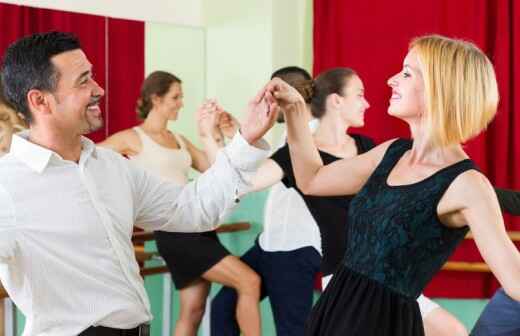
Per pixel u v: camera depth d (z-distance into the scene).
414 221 2.20
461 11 4.13
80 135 2.15
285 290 3.90
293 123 2.46
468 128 2.23
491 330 3.06
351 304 2.26
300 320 3.88
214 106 3.17
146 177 2.31
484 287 4.22
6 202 1.99
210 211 2.30
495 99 2.27
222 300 3.98
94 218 2.07
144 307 2.17
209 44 4.35
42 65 2.07
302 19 4.48
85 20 3.65
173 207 2.31
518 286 2.05
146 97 3.83
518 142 4.07
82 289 2.05
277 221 3.92
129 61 3.78
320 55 4.40
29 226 1.99
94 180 2.12
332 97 3.63
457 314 4.28
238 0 4.35
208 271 3.85
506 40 4.07
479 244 2.12
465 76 2.21
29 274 2.00
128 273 2.12
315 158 2.52
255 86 4.34
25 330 2.07
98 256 2.07
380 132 4.31
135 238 3.76
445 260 2.27
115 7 3.93
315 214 3.42
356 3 4.32
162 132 3.88
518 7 4.04
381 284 2.23
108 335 2.07
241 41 4.38
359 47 4.32
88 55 3.65
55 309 2.03
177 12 4.24
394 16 4.25
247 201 4.38
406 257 2.21
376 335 2.21
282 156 3.42
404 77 2.32
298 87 3.62
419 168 2.29
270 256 3.93
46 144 2.10
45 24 3.54
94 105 2.16
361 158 2.51
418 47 2.29
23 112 2.13
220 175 2.26
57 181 2.05
